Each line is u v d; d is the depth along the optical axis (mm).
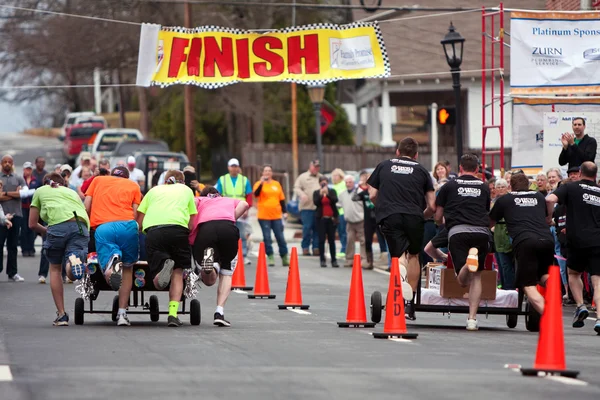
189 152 91562
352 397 18234
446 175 48094
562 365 21047
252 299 40625
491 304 31281
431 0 99188
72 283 46406
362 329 30109
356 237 57625
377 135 119688
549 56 46906
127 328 30141
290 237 79312
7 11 110500
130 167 56781
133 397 18109
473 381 20156
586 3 50812
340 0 109438
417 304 31062
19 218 47500
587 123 45406
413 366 22188
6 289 43562
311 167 64250
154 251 30062
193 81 49844
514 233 29797
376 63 50000
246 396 18281
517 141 47281
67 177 47406
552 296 21172
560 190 31375
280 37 49906
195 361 22703
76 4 110250
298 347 25422
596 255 31094
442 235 32312
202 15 109812
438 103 110812
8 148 191500
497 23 95562
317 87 74688
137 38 110125
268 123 131125
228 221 31031
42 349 24766
